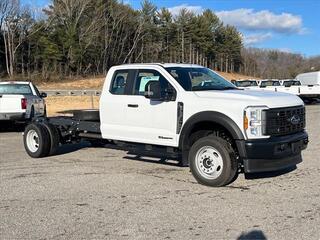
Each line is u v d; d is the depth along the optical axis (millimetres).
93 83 74438
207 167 7426
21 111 14977
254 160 7066
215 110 7363
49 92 39438
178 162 9492
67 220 5785
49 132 10195
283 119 7328
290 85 32062
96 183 7715
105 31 96438
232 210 6109
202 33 113375
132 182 7758
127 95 8719
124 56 105000
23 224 5648
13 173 8609
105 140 9766
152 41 109438
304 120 7969
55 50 85375
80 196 6906
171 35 111125
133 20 105312
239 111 7125
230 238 5094
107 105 9016
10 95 14969
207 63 119188
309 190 7086
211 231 5324
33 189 7355
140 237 5160
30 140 10422
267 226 5465
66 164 9445
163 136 8141
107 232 5336
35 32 84938
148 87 8117
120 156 10328
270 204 6363
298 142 7531
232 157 7215
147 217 5863
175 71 8328
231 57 127125
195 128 7902
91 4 92062
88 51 91250
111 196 6887
